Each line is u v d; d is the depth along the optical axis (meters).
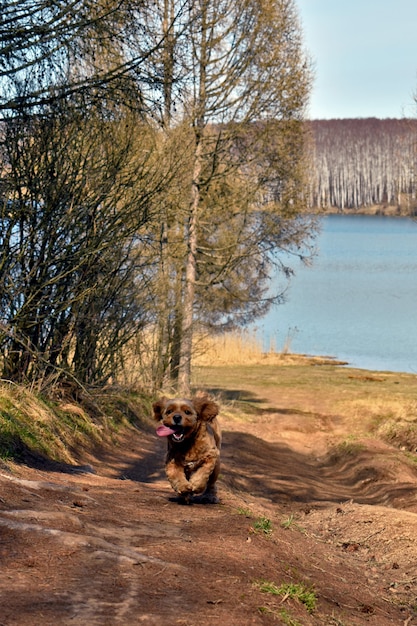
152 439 18.20
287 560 6.97
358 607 6.46
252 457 18.25
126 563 5.55
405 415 24.80
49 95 10.50
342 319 59.47
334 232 153.00
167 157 15.59
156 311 19.64
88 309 15.75
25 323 13.28
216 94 25.06
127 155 13.85
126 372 20.91
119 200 14.44
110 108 12.42
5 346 13.77
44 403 13.59
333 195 176.12
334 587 6.80
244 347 43.94
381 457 18.14
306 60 26.06
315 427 25.14
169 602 4.97
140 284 17.73
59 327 14.88
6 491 7.05
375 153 171.25
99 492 8.58
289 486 14.88
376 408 26.55
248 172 26.61
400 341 50.25
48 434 12.06
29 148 12.58
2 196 12.27
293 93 25.64
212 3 23.59
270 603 5.41
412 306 66.38
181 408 7.89
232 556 6.38
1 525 5.80
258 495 13.78
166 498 8.71
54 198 12.91
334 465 19.48
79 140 13.59
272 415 26.67
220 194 26.45
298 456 20.86
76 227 13.72
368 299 70.75
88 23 9.60
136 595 4.99
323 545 9.29
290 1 25.41
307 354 45.66
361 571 8.30
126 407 19.58
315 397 31.08
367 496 15.11
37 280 12.94
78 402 16.20
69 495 7.71
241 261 27.42
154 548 6.17
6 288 12.36
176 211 22.98
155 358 23.69
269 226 27.22
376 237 143.38
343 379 36.75
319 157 169.50
